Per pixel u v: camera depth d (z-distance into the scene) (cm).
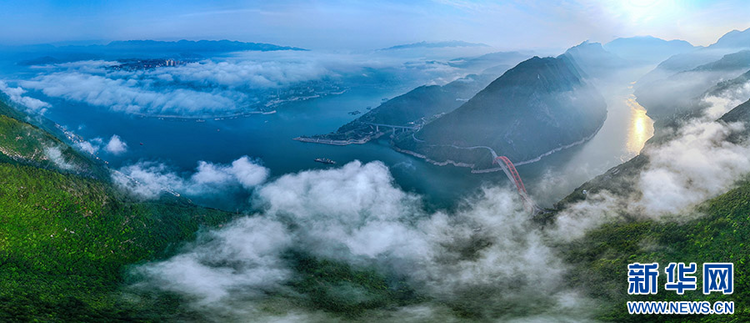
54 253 13988
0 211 14275
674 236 13812
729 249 11944
